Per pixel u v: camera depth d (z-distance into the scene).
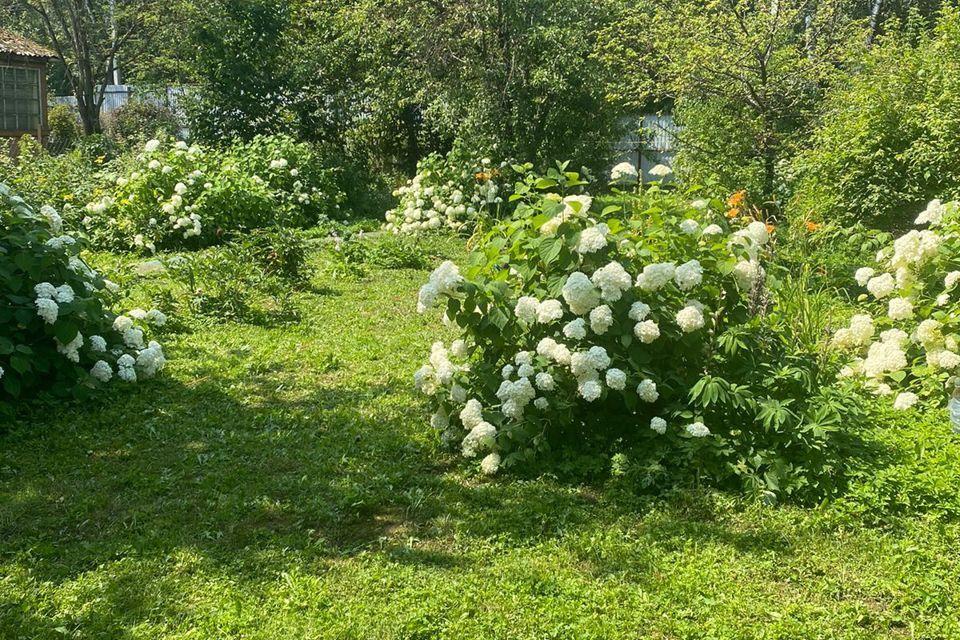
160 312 7.79
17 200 6.25
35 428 5.47
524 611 3.64
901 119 10.27
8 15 32.41
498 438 4.90
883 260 7.23
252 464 5.11
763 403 4.68
